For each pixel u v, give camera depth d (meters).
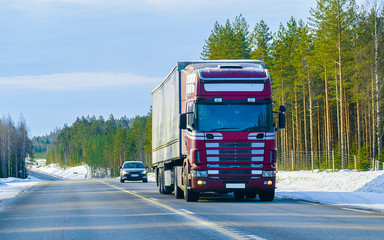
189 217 19.23
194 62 30.08
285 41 115.88
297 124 111.50
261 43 114.94
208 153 25.91
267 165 26.20
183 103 28.97
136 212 22.05
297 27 115.12
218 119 26.05
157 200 29.47
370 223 16.83
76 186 57.12
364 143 100.19
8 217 21.75
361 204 24.55
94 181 78.44
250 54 116.25
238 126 26.05
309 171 62.81
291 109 125.38
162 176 36.81
